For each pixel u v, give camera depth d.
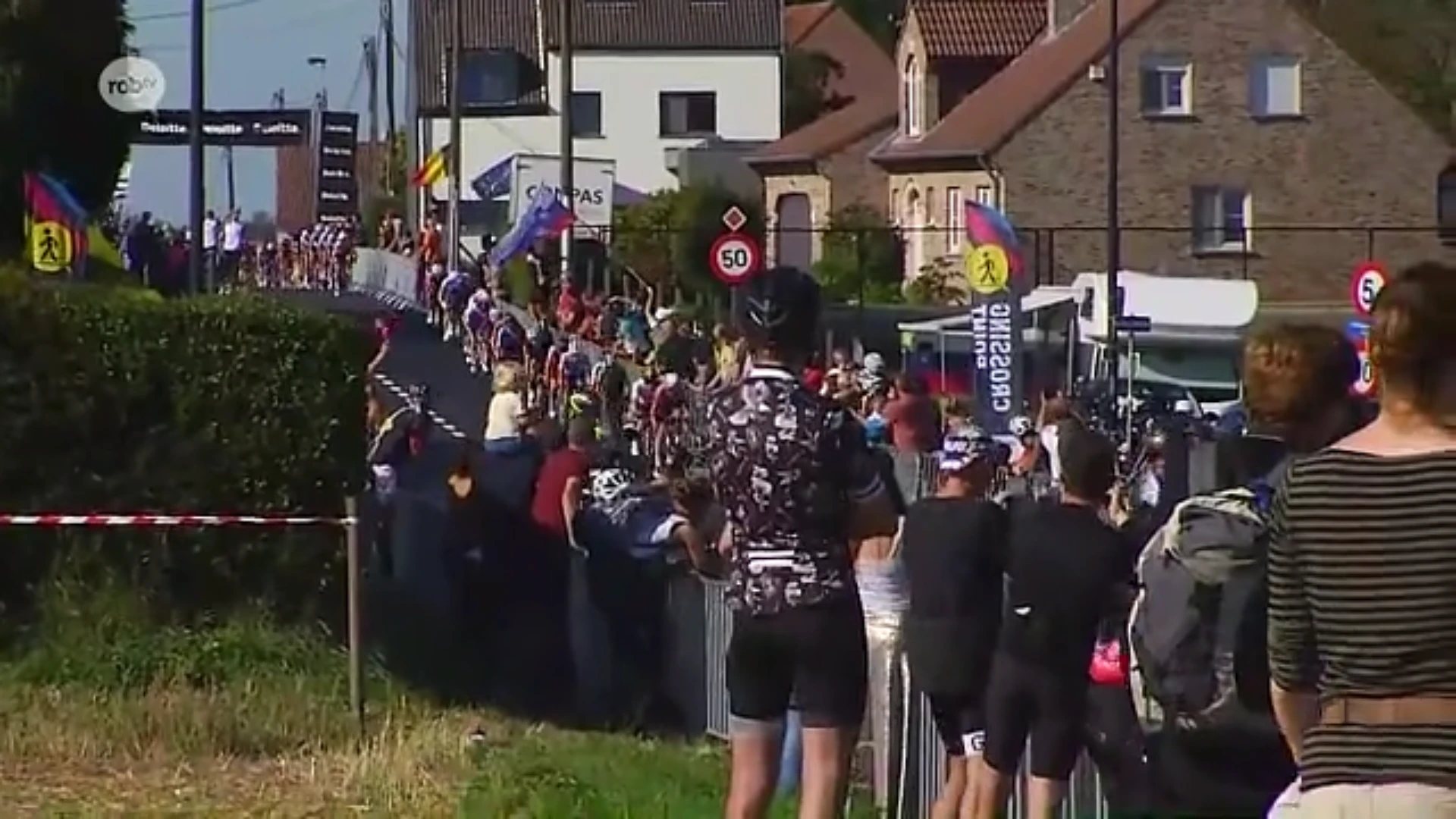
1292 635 6.63
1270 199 81.31
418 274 63.84
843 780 10.34
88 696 16.91
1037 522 11.53
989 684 11.76
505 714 18.55
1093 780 11.95
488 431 24.33
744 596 10.30
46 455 17.94
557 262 65.81
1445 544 6.34
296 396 18.31
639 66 106.44
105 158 39.44
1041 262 80.00
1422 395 6.54
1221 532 10.00
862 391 36.28
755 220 76.12
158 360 18.11
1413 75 91.56
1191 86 80.94
